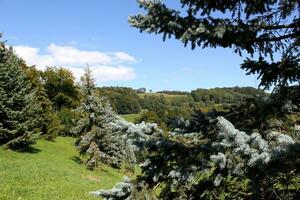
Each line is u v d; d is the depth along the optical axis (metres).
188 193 5.62
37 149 40.28
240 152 4.35
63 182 25.00
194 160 5.24
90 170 36.47
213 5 5.16
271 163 4.26
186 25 4.81
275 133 4.60
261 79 5.78
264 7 5.14
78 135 39.69
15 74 33.41
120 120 5.52
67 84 83.38
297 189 5.01
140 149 5.34
